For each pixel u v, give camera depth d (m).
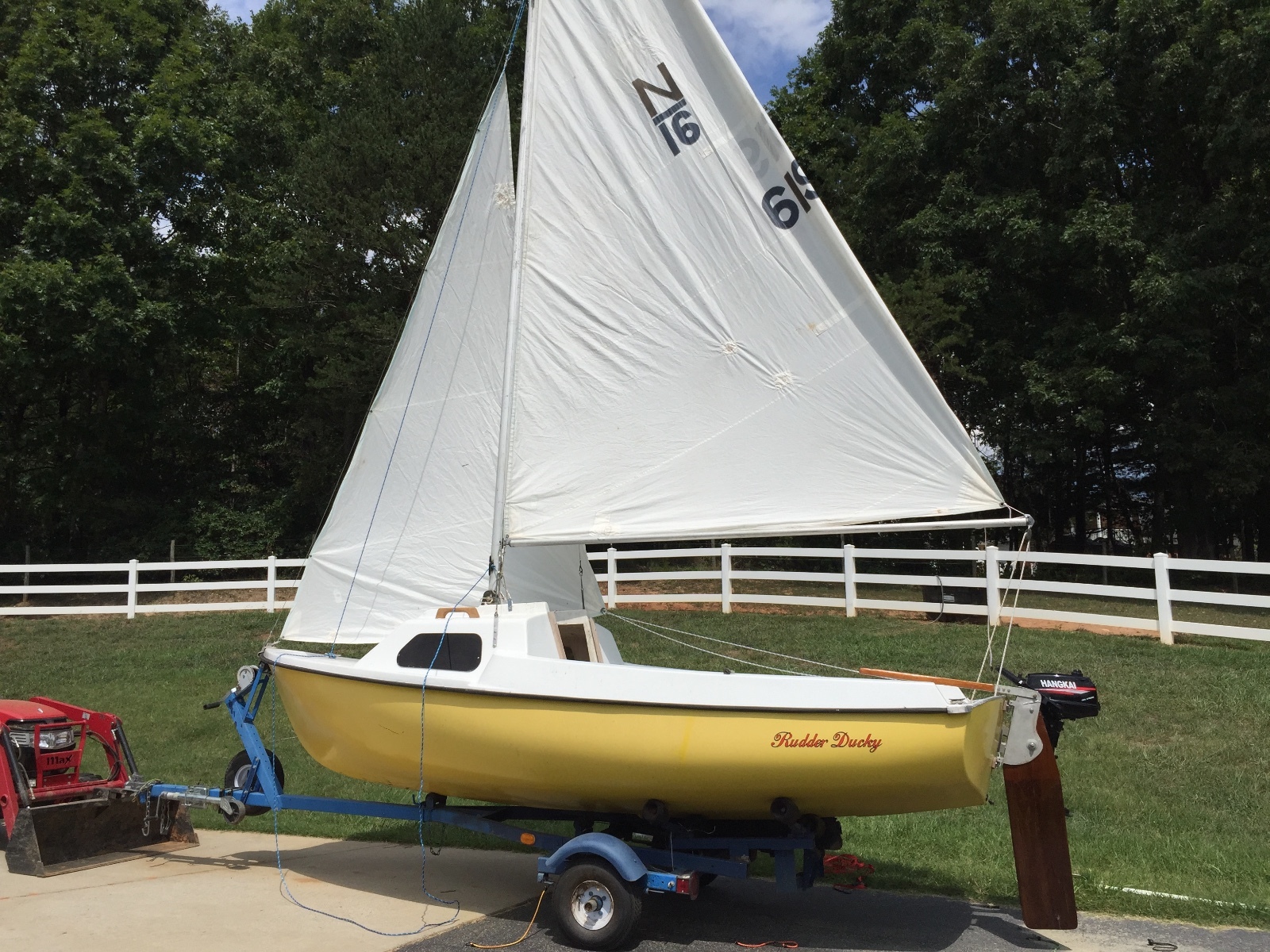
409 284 24.38
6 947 5.64
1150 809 8.31
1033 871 5.91
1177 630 12.82
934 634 14.05
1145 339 21.47
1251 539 29.27
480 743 5.99
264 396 27.98
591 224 6.84
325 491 27.16
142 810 7.86
